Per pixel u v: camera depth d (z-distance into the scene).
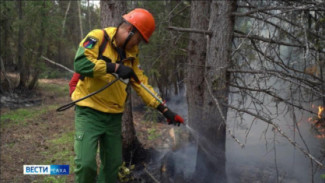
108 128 2.74
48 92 11.44
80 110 2.64
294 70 3.32
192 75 4.60
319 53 3.28
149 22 2.62
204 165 3.85
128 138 4.44
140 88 2.79
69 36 15.24
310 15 3.51
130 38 2.58
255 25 3.22
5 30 9.64
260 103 3.23
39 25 9.77
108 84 2.52
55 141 5.42
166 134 5.77
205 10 4.58
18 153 4.75
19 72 10.23
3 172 3.98
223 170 3.79
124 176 3.88
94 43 2.46
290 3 3.60
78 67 2.42
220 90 3.54
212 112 3.65
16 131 6.05
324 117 3.40
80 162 2.51
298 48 3.56
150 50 5.29
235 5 3.58
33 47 9.96
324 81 3.19
